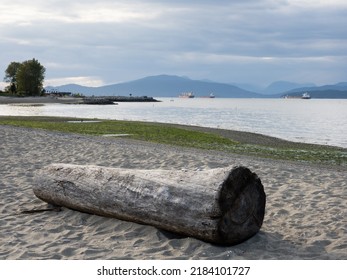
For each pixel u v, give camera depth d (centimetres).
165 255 619
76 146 1788
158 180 694
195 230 641
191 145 2406
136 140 2402
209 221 625
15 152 1584
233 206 641
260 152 2252
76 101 13325
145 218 695
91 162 1409
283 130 4519
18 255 619
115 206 730
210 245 644
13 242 672
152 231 700
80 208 802
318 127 5044
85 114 6762
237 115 7756
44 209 846
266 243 676
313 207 876
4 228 746
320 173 1317
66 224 766
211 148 2319
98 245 664
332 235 709
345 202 909
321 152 2400
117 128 3288
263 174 1245
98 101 13150
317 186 1081
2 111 6712
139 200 694
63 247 648
